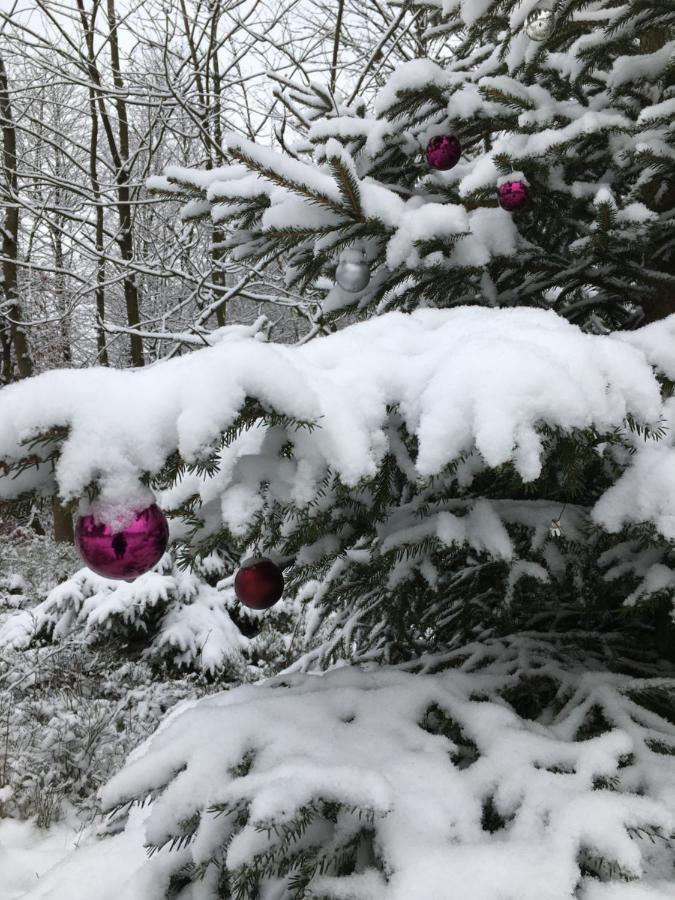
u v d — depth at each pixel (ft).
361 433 3.23
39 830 11.02
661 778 3.76
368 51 17.54
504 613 5.36
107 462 2.79
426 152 5.92
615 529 3.89
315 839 3.67
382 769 3.77
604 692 4.54
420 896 2.98
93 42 16.88
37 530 33.81
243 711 4.22
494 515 4.49
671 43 5.53
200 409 2.87
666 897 3.07
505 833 3.49
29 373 32.65
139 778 3.86
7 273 30.81
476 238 5.86
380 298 6.64
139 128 24.32
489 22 6.27
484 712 4.30
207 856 3.56
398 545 4.51
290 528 4.28
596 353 3.57
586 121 5.37
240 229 6.70
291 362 3.56
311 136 6.58
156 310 31.81
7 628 18.49
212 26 16.75
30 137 28.94
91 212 24.35
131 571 2.87
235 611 19.93
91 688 16.33
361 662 6.95
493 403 3.09
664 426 4.02
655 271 5.87
